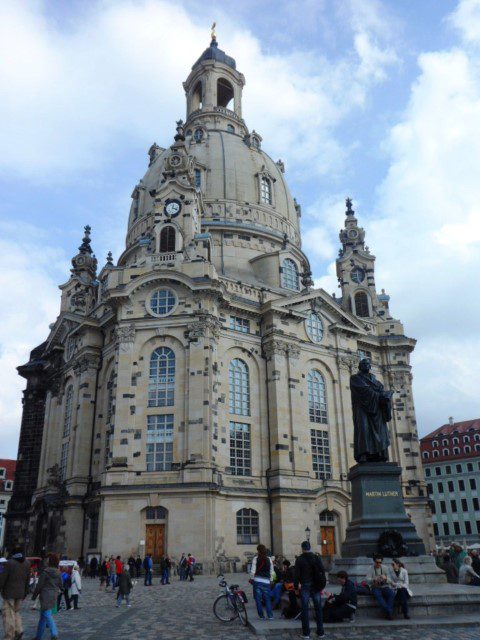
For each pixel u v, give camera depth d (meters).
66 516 60.12
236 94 104.88
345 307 83.00
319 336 69.75
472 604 20.69
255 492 57.62
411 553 24.86
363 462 27.56
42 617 17.50
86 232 91.12
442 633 17.70
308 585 18.11
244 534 55.94
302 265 83.12
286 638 17.86
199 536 50.69
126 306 60.38
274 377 63.03
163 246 66.38
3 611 17.05
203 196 80.62
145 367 58.28
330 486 61.75
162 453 54.88
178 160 71.06
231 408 60.53
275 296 69.19
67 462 65.19
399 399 74.94
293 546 56.66
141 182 88.88
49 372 79.88
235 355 63.09
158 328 59.16
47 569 18.02
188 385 56.34
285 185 90.81
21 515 76.69
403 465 71.81
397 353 76.94
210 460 53.69
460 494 113.44
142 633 19.59
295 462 60.41
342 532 61.25
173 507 51.84
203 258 62.25
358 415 28.55
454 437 117.62
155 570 50.22
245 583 41.72
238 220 79.88
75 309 81.44
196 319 58.78
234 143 87.62
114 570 40.22
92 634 19.66
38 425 81.44
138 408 56.62
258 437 61.16
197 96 105.94
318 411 66.56
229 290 65.56
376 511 26.22
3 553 75.06
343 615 19.58
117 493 52.50
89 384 65.38
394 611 20.00
